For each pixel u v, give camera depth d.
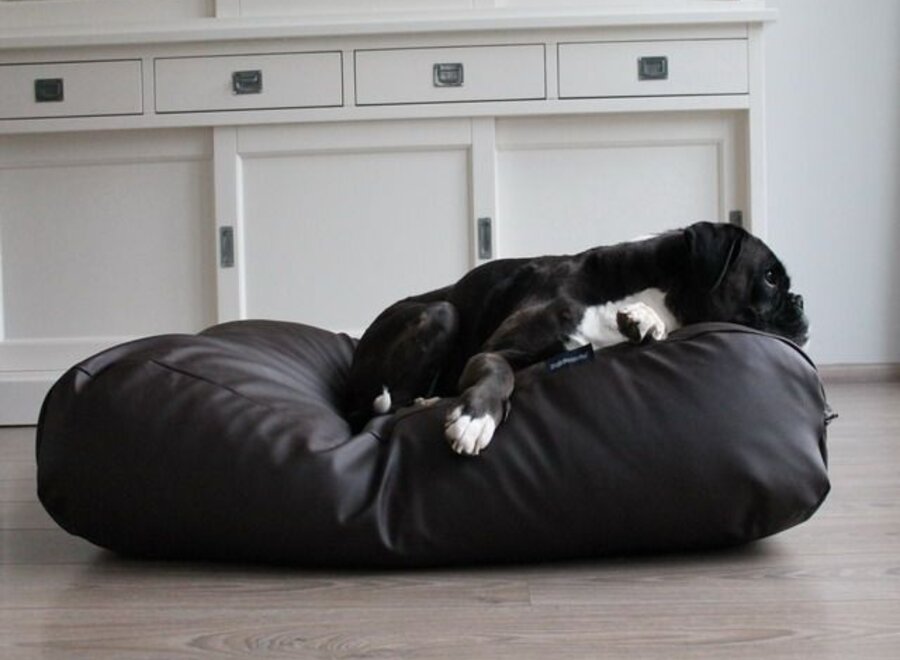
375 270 3.52
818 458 1.70
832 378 4.19
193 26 3.45
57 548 1.88
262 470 1.67
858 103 4.19
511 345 1.90
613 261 2.00
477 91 3.43
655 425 1.67
